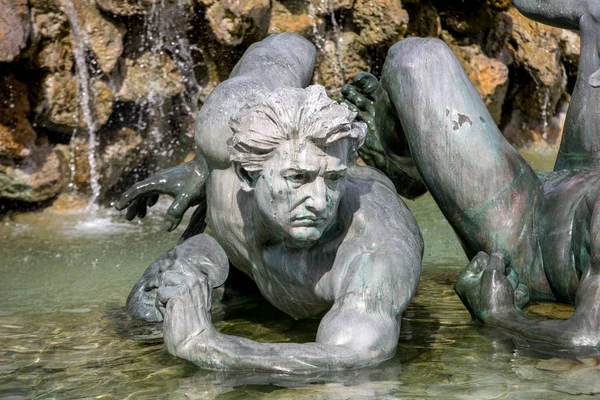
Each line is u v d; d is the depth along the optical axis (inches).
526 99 773.3
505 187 318.0
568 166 335.0
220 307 354.6
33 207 608.4
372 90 364.2
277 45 357.4
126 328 331.6
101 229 544.7
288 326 323.9
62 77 615.2
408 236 290.2
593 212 281.6
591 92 323.9
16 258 464.8
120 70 647.1
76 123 622.8
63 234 529.7
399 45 329.1
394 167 365.7
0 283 411.2
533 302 325.1
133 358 292.2
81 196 629.6
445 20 737.0
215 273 290.8
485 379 260.4
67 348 309.0
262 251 303.9
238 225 306.7
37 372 283.6
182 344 274.7
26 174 598.2
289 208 263.0
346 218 290.5
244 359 265.6
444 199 325.1
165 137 682.2
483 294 309.1
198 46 675.4
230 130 298.7
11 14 575.5
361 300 272.1
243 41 668.1
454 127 315.3
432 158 319.0
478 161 316.2
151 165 679.1
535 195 321.7
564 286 307.7
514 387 253.6
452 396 247.9
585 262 296.4
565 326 283.9
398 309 276.2
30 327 337.4
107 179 645.9
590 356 273.3
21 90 601.0
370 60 712.4
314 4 679.7
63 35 611.8
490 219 319.9
